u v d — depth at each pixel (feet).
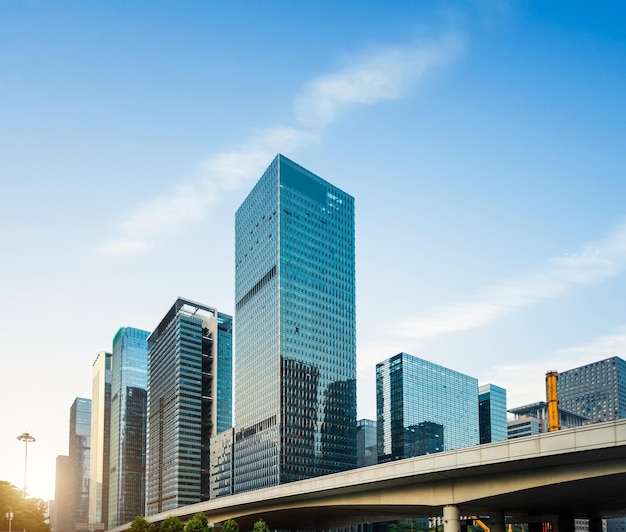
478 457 226.58
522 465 223.30
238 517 442.91
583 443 199.72
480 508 282.77
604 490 241.76
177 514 541.34
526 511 311.68
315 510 361.71
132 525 556.51
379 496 287.69
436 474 245.24
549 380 408.26
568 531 331.16
